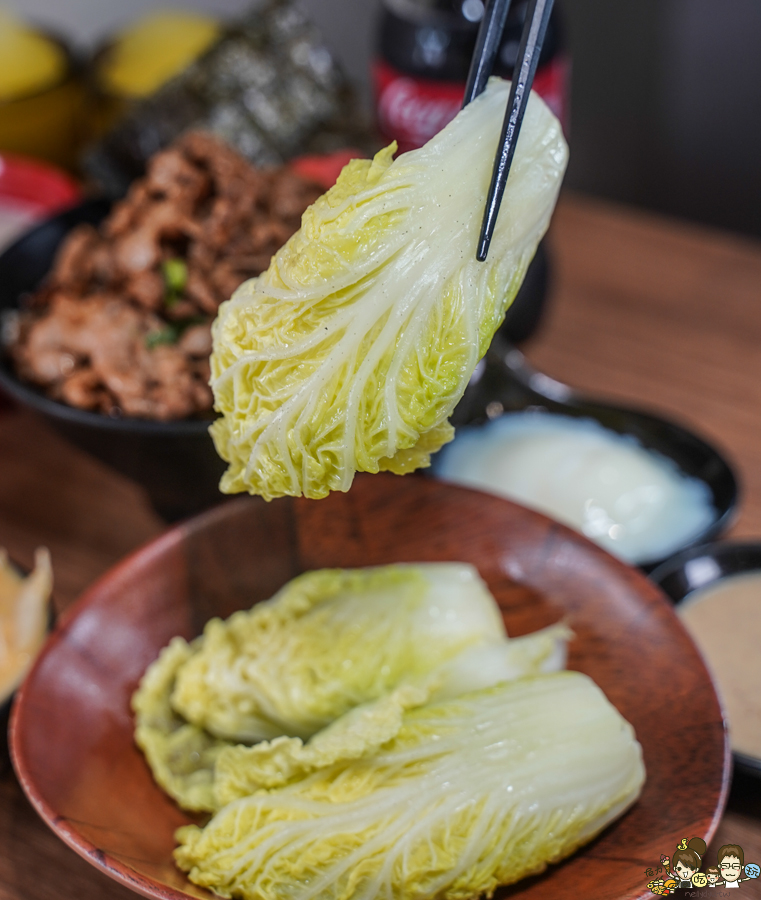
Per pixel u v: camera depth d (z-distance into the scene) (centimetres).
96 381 46
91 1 97
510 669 39
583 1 87
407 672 40
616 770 36
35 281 54
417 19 57
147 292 48
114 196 60
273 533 42
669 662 38
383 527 43
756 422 54
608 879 34
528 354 59
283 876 35
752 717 41
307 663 40
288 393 32
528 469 51
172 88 62
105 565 50
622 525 49
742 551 45
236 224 49
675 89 89
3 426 56
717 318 60
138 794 38
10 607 43
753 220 92
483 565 43
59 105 72
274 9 63
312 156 63
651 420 51
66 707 38
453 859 34
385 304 32
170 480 45
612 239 68
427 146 32
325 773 36
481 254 31
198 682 40
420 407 32
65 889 39
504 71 55
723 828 40
